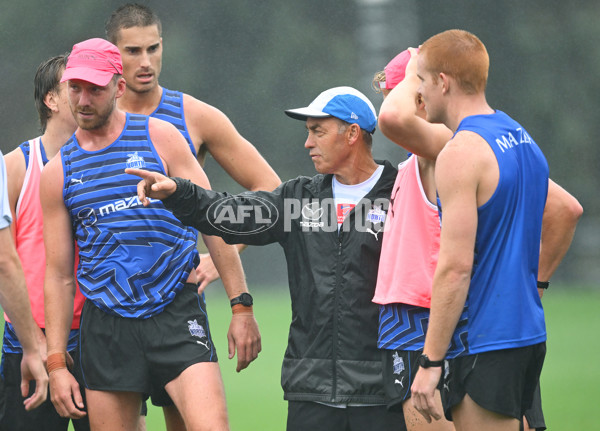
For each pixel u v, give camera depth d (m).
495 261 14.11
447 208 13.95
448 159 13.98
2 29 91.00
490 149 14.01
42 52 91.44
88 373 16.95
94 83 16.25
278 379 42.84
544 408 32.41
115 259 16.73
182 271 16.97
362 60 94.06
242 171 20.44
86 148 16.91
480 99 14.74
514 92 99.25
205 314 17.47
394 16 94.50
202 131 19.98
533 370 14.59
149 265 16.77
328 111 16.81
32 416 18.38
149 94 19.50
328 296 16.62
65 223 17.11
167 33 92.75
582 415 30.72
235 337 18.17
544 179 14.71
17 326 16.50
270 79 93.75
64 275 17.20
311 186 17.31
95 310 16.89
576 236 95.31
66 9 92.50
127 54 19.09
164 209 16.86
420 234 16.00
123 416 17.00
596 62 99.44
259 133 93.19
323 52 94.44
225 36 93.88
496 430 14.12
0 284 16.20
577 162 98.94
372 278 16.62
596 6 100.31
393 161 64.12
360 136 17.02
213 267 19.98
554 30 99.56
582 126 99.19
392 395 16.03
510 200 14.09
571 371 42.59
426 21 97.00
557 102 99.19
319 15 95.38
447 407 14.51
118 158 16.83
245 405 35.38
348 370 16.45
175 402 16.81
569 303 77.94
